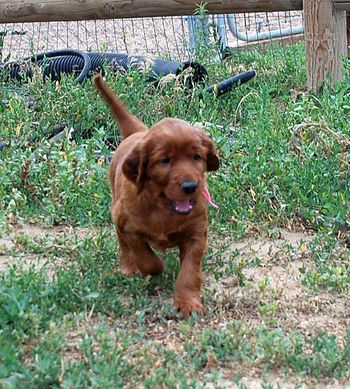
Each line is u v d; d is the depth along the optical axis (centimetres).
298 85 1014
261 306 497
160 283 530
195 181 458
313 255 581
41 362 402
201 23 1045
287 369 425
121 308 488
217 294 515
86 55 970
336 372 425
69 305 486
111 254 565
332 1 921
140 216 492
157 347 443
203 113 830
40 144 756
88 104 841
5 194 679
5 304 463
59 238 599
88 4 1048
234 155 692
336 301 522
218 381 419
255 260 571
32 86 873
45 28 1445
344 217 634
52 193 670
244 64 1093
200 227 495
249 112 825
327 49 931
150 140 470
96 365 412
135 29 1444
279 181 679
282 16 1358
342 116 755
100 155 766
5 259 579
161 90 866
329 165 693
